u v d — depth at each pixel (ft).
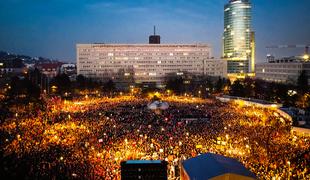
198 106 476.13
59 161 195.21
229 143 241.76
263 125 319.27
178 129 295.48
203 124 323.57
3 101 479.41
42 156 203.92
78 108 447.83
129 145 236.43
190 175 136.98
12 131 276.62
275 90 611.88
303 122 312.50
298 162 194.08
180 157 205.67
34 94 503.61
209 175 131.23
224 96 621.72
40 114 380.58
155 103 435.12
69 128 299.17
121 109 440.86
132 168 149.38
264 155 210.38
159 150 217.56
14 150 211.00
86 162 196.24
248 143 240.94
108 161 200.44
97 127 307.17
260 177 172.55
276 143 242.37
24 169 175.52
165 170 149.69
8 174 166.71
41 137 254.88
